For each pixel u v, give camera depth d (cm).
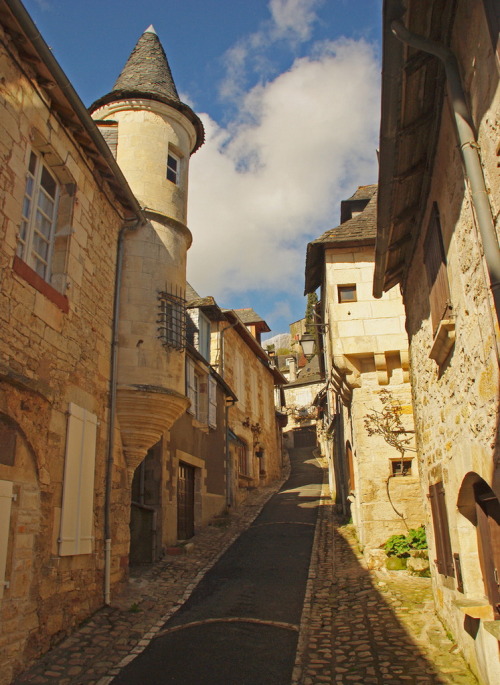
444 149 503
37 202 694
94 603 727
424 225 636
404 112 498
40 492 620
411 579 882
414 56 448
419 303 721
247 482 2067
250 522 1520
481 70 371
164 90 1099
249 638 660
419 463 782
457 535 554
